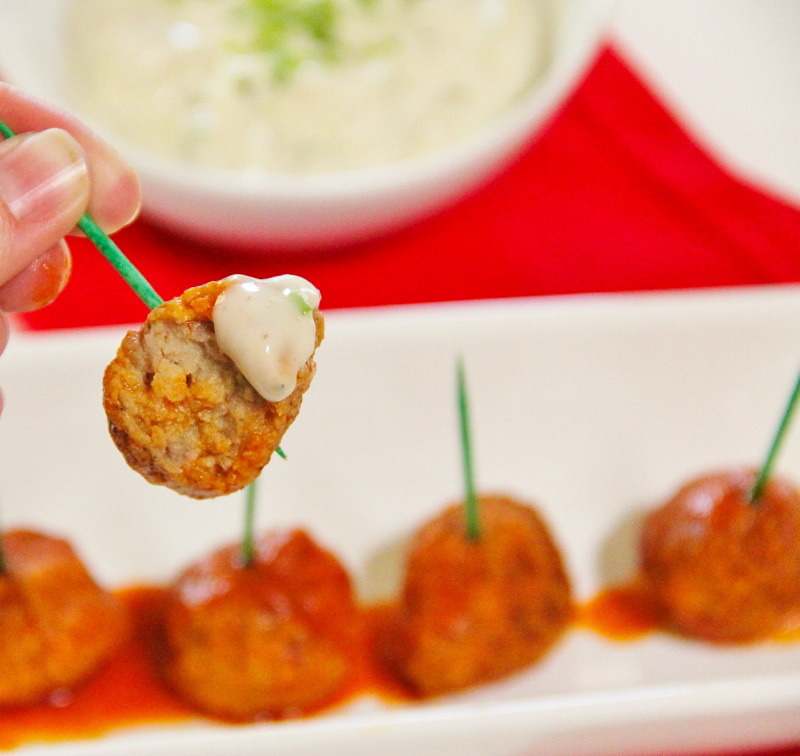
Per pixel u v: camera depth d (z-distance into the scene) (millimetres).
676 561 345
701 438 371
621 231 404
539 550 342
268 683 330
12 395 351
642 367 368
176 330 269
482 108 413
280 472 361
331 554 349
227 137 402
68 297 385
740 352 370
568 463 368
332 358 361
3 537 340
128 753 316
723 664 345
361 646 350
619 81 427
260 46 417
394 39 425
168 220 383
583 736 322
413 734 319
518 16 427
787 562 341
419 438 364
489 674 337
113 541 356
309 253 395
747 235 403
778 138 429
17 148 285
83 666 335
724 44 448
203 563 342
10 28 383
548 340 365
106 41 417
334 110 408
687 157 416
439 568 337
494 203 408
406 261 398
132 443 270
